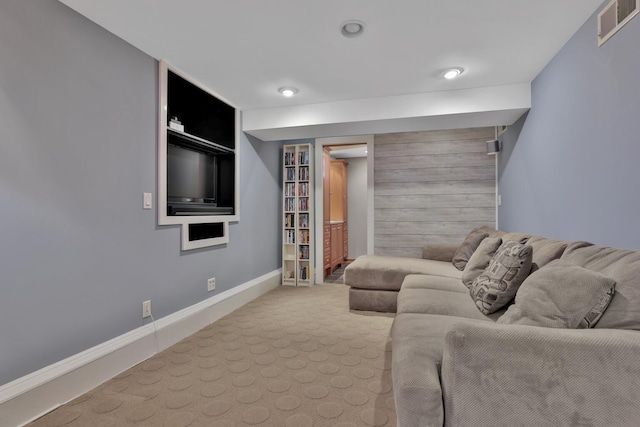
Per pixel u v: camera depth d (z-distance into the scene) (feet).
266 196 13.75
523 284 4.97
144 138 7.54
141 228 7.45
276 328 9.23
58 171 5.70
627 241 5.13
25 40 5.22
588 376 3.22
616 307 3.64
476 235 10.97
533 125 8.98
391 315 10.39
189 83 8.94
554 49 7.36
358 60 7.93
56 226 5.67
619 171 5.31
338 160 22.66
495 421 3.33
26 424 5.03
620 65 5.24
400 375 3.69
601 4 5.77
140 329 7.36
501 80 9.02
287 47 7.34
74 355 5.94
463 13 6.10
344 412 5.29
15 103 5.08
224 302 10.39
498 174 13.20
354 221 23.50
